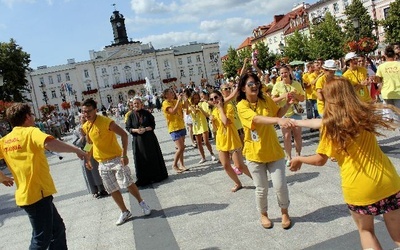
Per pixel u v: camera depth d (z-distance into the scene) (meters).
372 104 2.78
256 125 4.18
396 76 6.70
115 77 89.12
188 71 94.25
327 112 2.83
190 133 11.20
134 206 6.27
